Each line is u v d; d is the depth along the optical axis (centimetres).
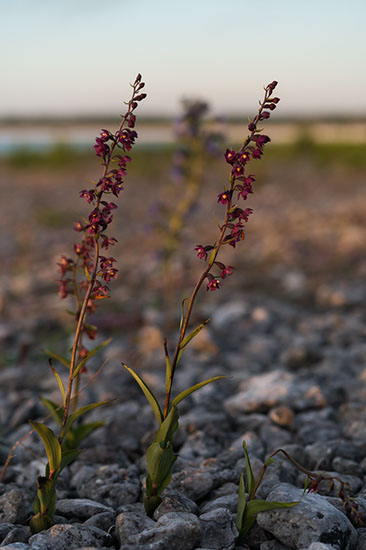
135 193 1741
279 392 383
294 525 228
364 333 532
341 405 391
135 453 340
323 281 739
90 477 300
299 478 294
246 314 613
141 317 598
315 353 480
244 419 365
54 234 1169
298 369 472
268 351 508
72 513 261
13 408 411
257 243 1008
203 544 229
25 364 500
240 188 215
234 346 533
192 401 409
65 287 283
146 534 226
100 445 344
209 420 363
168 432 233
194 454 331
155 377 443
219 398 410
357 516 239
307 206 1398
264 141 209
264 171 2125
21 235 1150
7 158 2970
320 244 958
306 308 642
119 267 859
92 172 2489
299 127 2925
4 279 816
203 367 477
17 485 296
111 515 257
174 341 532
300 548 223
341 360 470
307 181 1958
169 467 243
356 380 429
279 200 1531
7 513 257
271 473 292
